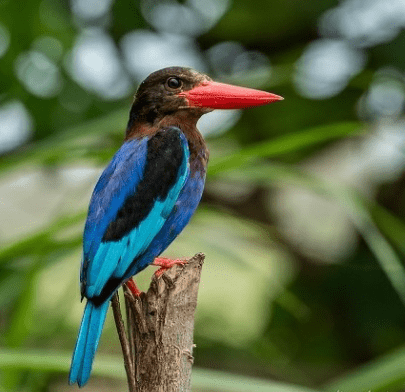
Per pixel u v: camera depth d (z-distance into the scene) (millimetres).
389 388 6926
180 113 7898
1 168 8688
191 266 6000
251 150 7871
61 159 8727
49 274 11641
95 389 12586
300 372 11922
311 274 12352
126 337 6055
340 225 14570
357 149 12883
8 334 8359
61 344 10852
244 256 13266
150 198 7242
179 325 5934
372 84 11367
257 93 7879
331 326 12141
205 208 9430
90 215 7141
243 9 11922
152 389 5914
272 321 12422
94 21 11703
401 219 12281
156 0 11781
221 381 6340
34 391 9617
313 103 12062
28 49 11453
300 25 12133
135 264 7176
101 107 11367
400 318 11688
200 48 12281
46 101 11367
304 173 8430
